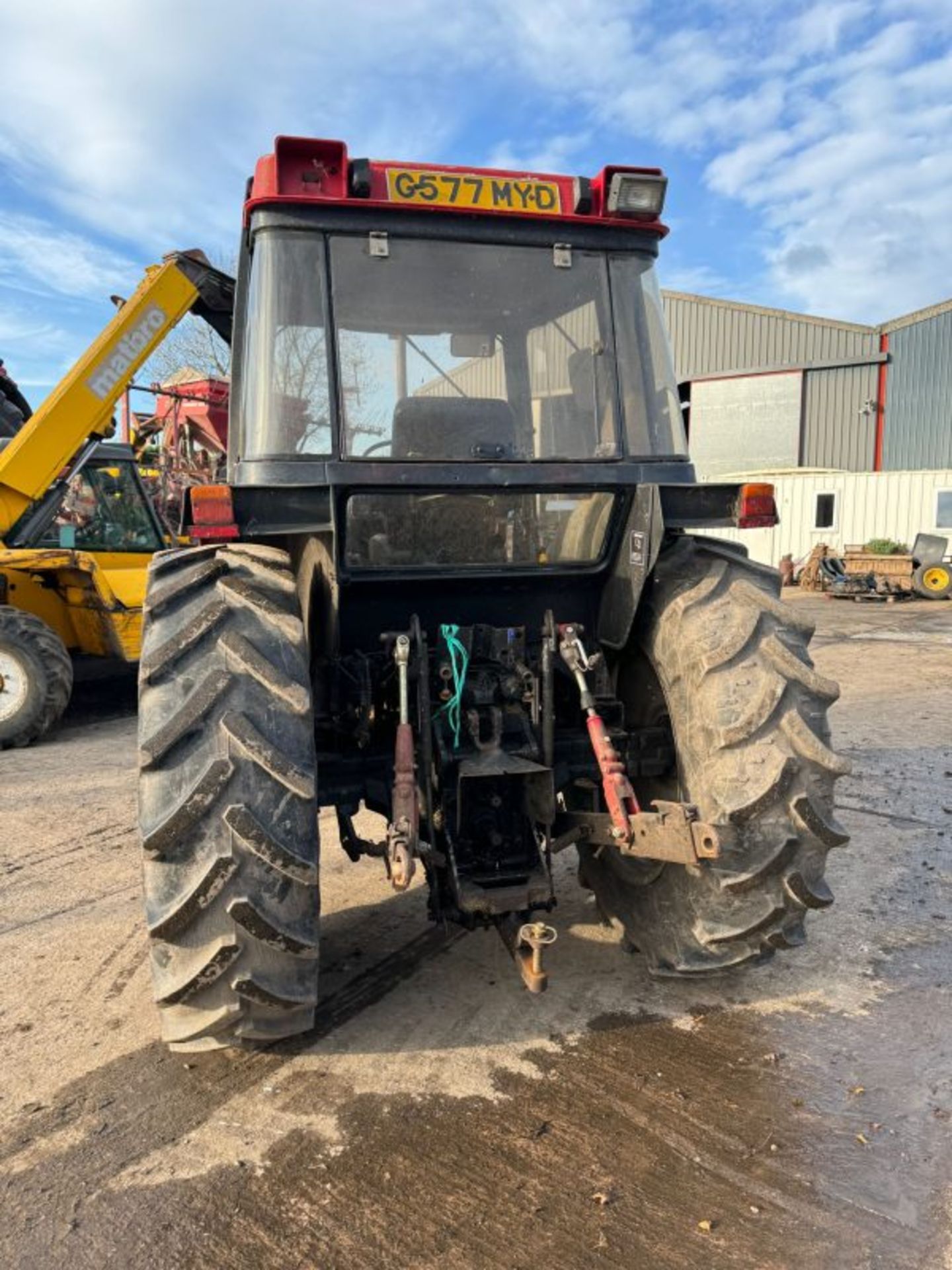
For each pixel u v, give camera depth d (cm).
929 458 2366
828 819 270
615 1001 319
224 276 782
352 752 316
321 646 330
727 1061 284
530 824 305
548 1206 225
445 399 301
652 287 326
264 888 237
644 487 304
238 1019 253
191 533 268
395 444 297
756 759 269
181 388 1118
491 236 304
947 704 809
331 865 446
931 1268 207
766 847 269
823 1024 305
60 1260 210
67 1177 236
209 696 239
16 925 386
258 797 236
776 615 289
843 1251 212
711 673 279
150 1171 238
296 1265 208
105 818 529
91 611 790
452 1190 230
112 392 754
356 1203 226
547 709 299
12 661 698
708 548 320
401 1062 283
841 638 1259
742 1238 216
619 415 318
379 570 305
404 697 276
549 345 312
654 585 314
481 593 331
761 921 278
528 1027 303
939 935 368
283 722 242
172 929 235
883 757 627
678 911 305
